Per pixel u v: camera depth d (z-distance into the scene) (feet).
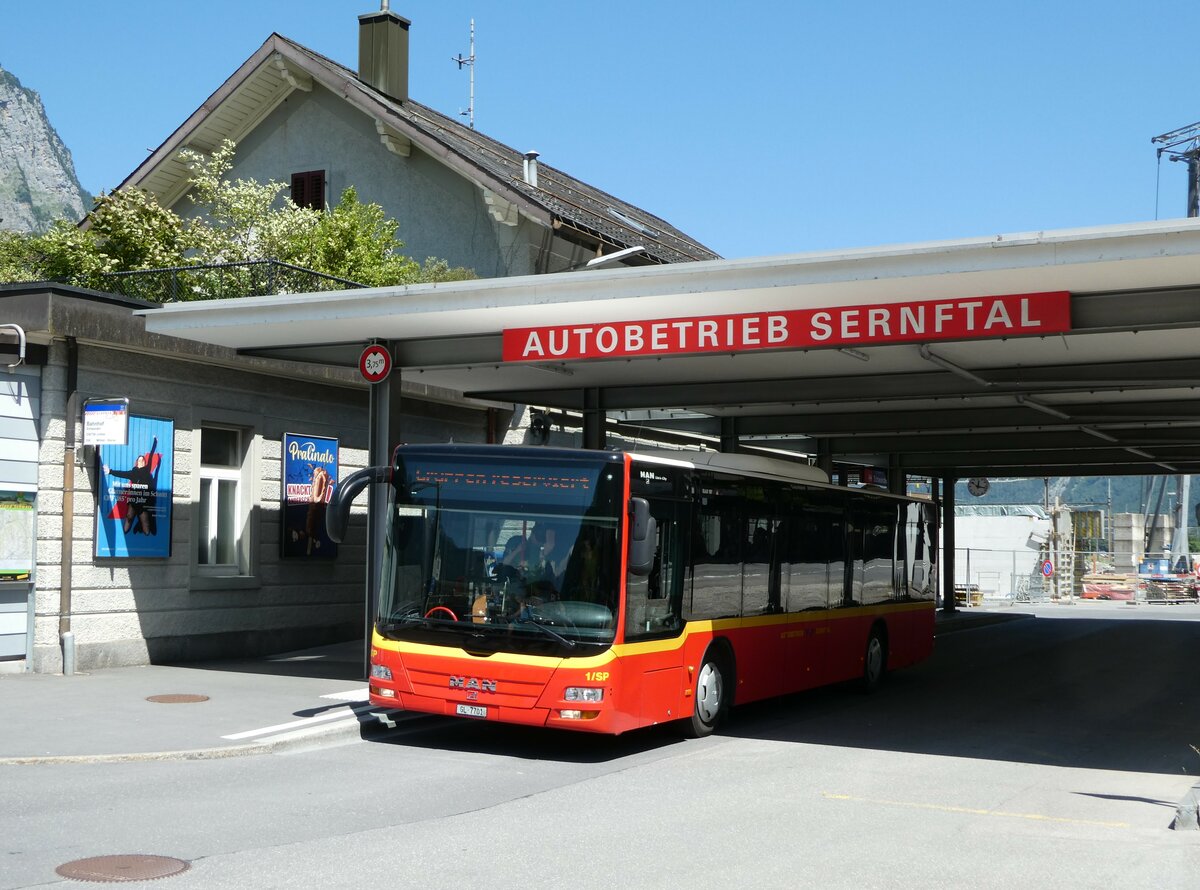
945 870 25.93
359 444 72.64
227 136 102.89
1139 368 57.16
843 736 46.68
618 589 38.73
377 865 24.73
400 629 39.93
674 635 42.22
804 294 43.29
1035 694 62.39
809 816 31.32
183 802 30.50
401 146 95.96
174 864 24.29
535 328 50.08
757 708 55.72
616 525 39.04
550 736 44.78
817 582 55.31
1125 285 41.27
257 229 83.87
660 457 42.57
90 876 23.16
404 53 105.50
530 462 39.93
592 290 45.01
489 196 91.86
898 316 44.14
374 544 54.34
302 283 78.23
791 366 60.39
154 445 58.08
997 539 196.54
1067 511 205.16
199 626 60.95
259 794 31.94
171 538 59.21
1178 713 55.42
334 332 53.21
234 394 63.26
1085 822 31.35
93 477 54.95
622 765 39.01
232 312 51.52
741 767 38.99
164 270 64.34
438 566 40.01
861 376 63.82
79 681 50.96
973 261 39.17
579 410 70.95
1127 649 94.02
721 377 65.05
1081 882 25.17
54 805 29.71
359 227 84.79
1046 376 58.95
